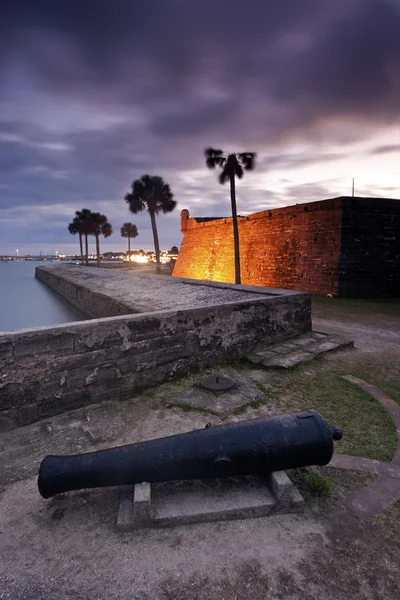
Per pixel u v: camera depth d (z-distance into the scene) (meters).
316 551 1.94
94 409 3.72
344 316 9.90
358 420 3.43
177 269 28.38
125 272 16.58
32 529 2.14
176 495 2.30
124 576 1.81
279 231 18.30
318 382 4.45
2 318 15.93
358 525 2.12
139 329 4.17
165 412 3.63
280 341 6.09
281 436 2.17
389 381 4.54
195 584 1.76
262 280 19.28
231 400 3.85
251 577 1.79
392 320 9.23
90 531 2.11
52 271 30.36
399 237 15.27
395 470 2.62
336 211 15.03
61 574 1.83
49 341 3.53
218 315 5.04
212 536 2.05
